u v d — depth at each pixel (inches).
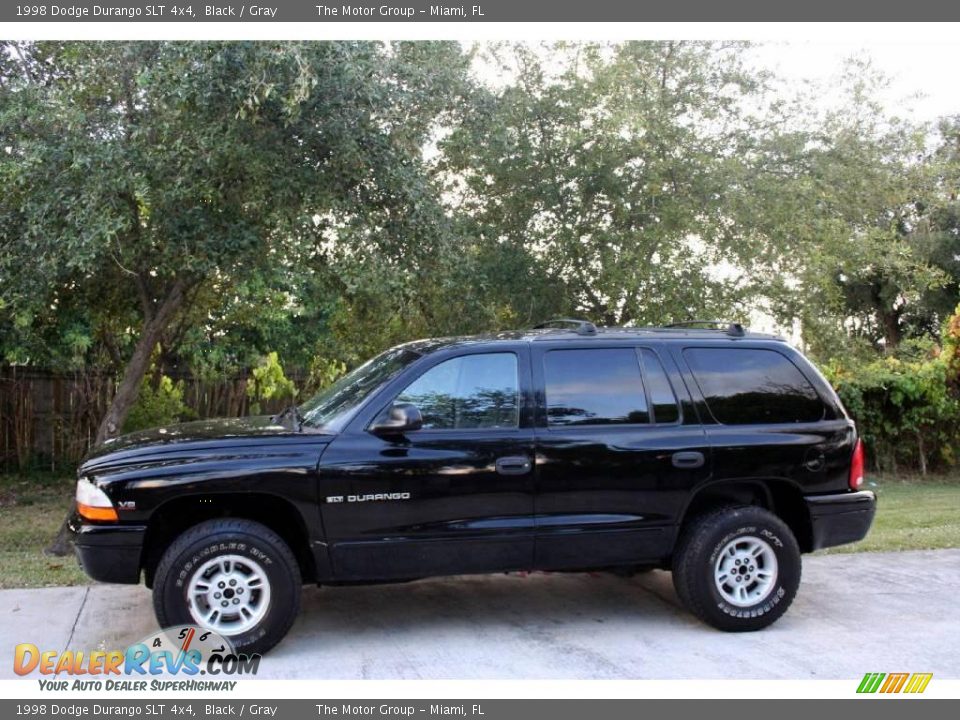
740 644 201.9
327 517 190.2
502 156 383.2
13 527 357.4
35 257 264.2
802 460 212.7
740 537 208.7
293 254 298.7
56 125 262.4
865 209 414.6
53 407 472.7
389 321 400.8
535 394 204.8
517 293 390.6
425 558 195.3
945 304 873.5
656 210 379.6
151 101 270.1
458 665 188.1
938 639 205.0
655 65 394.3
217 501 197.0
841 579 259.0
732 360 219.1
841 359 431.2
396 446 194.4
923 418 522.6
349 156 273.6
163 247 280.5
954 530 327.6
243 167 271.6
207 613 186.5
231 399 498.9
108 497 184.2
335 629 213.0
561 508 201.2
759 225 379.9
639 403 210.1
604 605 234.5
